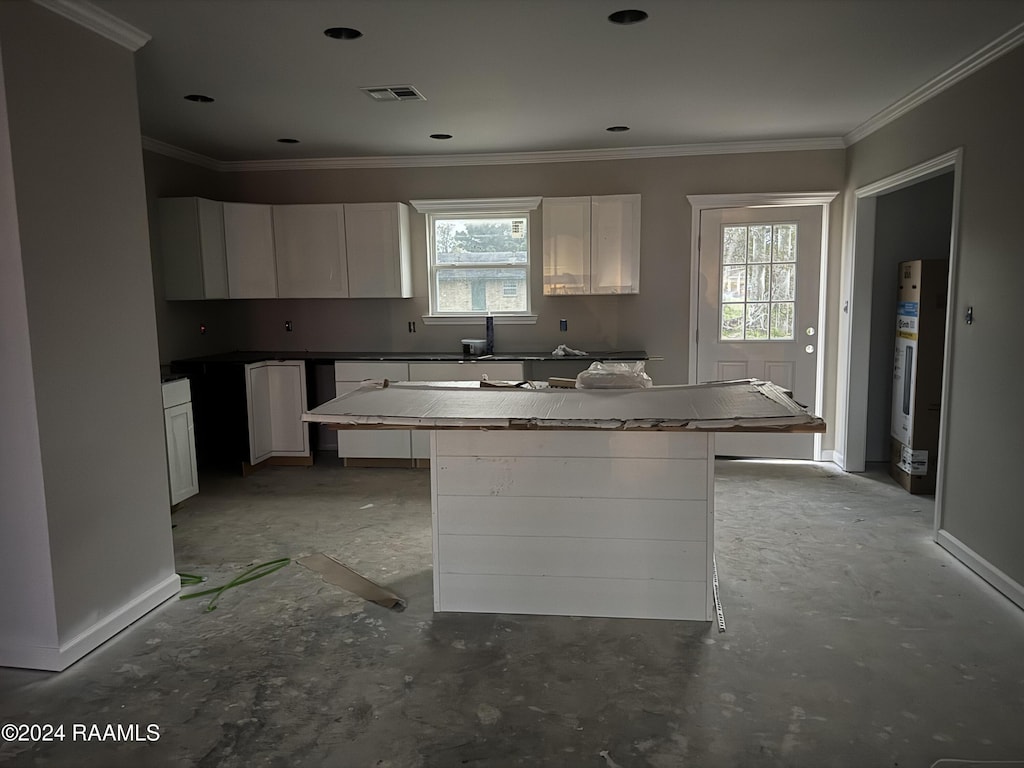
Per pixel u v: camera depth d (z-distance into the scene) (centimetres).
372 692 245
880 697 238
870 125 470
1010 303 307
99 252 277
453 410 277
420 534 405
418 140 513
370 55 332
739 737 217
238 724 227
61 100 258
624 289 552
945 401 369
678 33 309
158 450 314
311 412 279
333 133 488
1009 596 308
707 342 562
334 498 477
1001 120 315
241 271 559
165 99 403
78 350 266
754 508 442
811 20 295
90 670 261
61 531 259
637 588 294
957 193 354
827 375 548
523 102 416
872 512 433
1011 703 233
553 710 233
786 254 544
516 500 295
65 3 254
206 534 407
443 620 298
